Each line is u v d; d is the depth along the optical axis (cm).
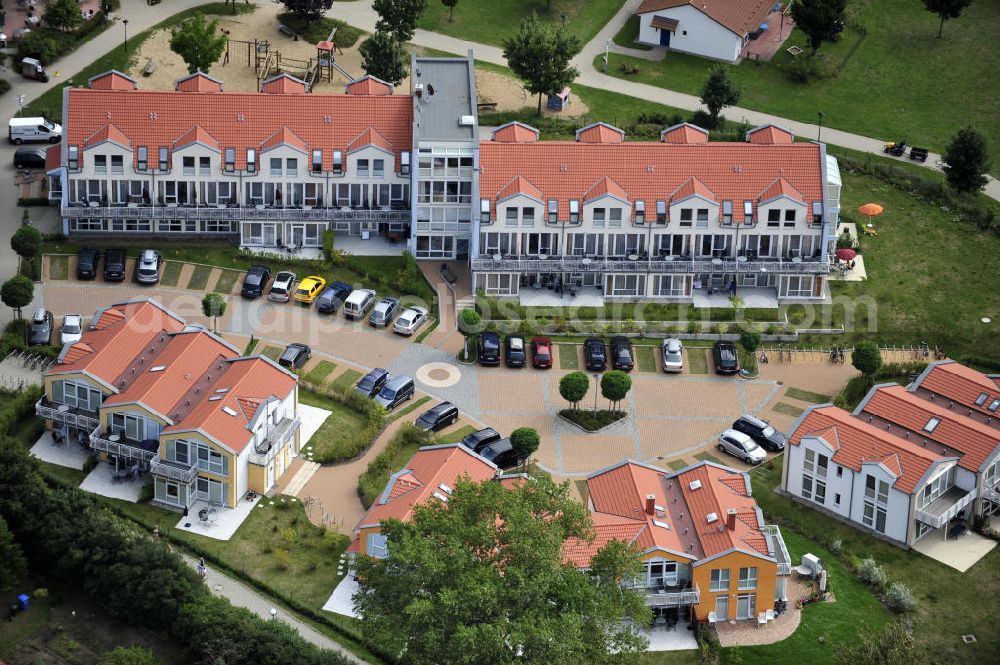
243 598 15438
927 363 19538
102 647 14912
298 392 18338
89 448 17138
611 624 14000
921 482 16475
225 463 16300
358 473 17250
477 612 13312
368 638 13875
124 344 17488
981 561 16662
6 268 19788
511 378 18988
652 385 19038
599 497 16200
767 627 15638
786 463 17450
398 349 19275
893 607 16000
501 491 14288
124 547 15162
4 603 15275
